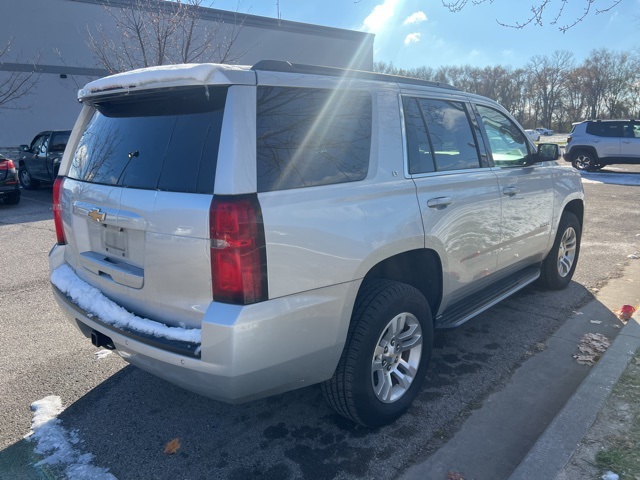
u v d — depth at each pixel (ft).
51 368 12.91
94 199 9.79
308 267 8.31
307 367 8.64
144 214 8.55
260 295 7.76
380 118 10.23
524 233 14.67
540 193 15.31
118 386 12.06
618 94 208.23
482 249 12.71
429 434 10.09
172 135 8.70
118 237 9.37
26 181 52.47
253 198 7.73
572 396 10.55
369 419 9.80
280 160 8.26
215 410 11.06
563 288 18.49
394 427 10.34
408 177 10.46
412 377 10.66
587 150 62.18
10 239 28.40
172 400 11.46
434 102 11.93
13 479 8.87
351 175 9.36
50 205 41.39
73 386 12.04
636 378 11.20
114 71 42.93
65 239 11.54
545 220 15.83
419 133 11.17
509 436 9.98
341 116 9.48
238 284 7.61
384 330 9.71
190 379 8.09
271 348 7.97
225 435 10.18
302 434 10.18
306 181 8.57
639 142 58.95
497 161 13.82
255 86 8.18
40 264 23.11
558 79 212.84
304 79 8.96
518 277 15.76
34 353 13.78
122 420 10.68
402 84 11.13
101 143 10.22
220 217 7.56
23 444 9.86
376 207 9.48
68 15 61.57
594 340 14.07
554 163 17.15
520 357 13.29
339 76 9.75
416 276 11.56
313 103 9.05
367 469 9.12
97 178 9.98
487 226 12.75
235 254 7.57
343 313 8.91
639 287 18.57
